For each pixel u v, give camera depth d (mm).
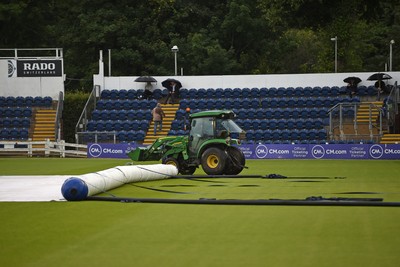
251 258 11547
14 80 61562
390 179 29016
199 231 14320
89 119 58531
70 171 35562
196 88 61219
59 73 61438
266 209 17906
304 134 54094
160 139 32688
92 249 12453
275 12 65375
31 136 57938
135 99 60969
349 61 77375
